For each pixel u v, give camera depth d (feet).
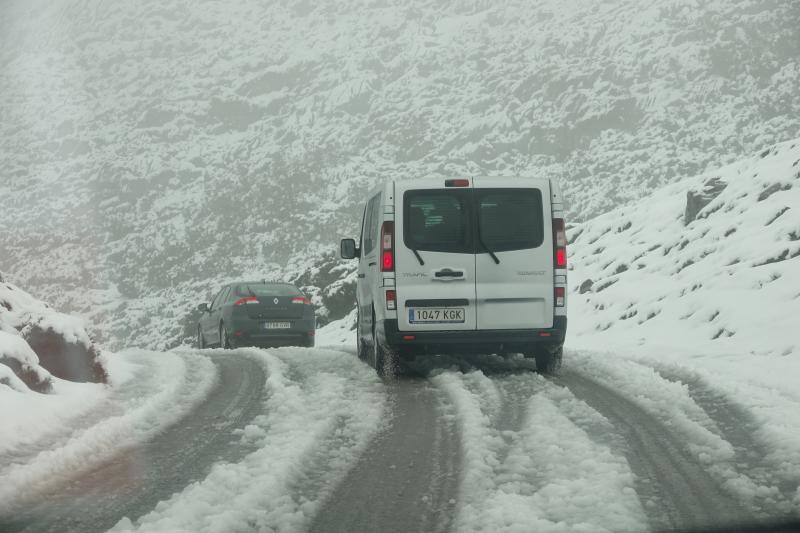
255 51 636.48
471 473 16.93
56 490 16.65
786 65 327.06
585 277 70.85
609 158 294.66
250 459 18.53
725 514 14.38
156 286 291.58
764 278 47.39
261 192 350.02
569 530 13.25
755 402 24.16
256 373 34.99
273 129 459.32
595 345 48.37
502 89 407.03
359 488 16.34
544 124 344.69
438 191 32.09
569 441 19.65
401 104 436.35
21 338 27.96
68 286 304.91
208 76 604.90
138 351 50.08
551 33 461.78
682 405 24.43
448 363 37.24
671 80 343.05
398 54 525.75
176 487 16.69
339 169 362.33
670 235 70.08
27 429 21.84
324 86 505.66
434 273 31.71
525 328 31.86
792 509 14.60
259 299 58.59
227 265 290.56
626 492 15.48
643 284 59.21
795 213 55.67
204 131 493.36
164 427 23.02
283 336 58.59
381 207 32.55
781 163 67.31
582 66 386.93
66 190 431.84
